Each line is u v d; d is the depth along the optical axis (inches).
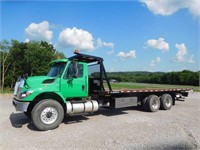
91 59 337.1
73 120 307.4
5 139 217.8
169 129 254.4
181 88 455.8
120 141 209.3
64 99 278.2
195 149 188.5
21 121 298.5
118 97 357.4
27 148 191.5
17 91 275.1
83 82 304.2
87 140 213.2
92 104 306.3
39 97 273.7
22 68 1380.4
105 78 335.3
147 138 218.7
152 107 383.2
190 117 331.6
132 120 307.3
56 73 293.9
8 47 1346.0
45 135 232.1
